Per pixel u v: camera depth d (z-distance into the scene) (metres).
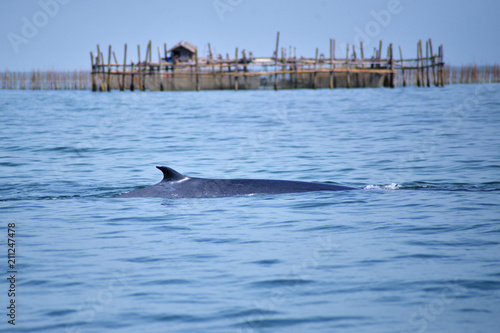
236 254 25.73
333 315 19.25
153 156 57.94
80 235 29.31
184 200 36.97
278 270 23.50
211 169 50.12
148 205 35.91
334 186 39.84
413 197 37.12
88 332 18.38
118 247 27.08
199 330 18.39
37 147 65.00
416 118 90.81
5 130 82.00
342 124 84.69
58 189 42.09
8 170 50.59
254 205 35.16
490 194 37.75
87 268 24.11
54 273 23.53
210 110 117.06
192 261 24.83
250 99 153.12
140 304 20.36
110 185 43.66
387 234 28.61
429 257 24.73
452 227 29.62
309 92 189.12
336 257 25.05
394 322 18.64
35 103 145.25
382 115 97.88
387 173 46.84
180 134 76.19
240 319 19.09
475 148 58.22
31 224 31.70
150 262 24.78
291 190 38.44
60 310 19.98
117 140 70.81
